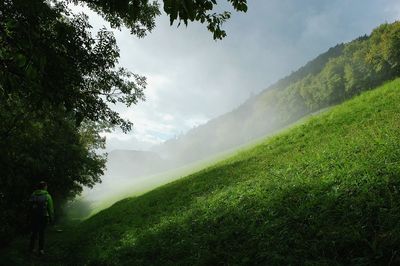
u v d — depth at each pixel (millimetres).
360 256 5051
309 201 7523
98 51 10047
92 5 11117
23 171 18438
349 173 8219
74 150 24875
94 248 11352
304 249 5672
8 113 13656
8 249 12891
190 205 12672
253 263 6016
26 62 3623
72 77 8227
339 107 22016
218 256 6793
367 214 5895
